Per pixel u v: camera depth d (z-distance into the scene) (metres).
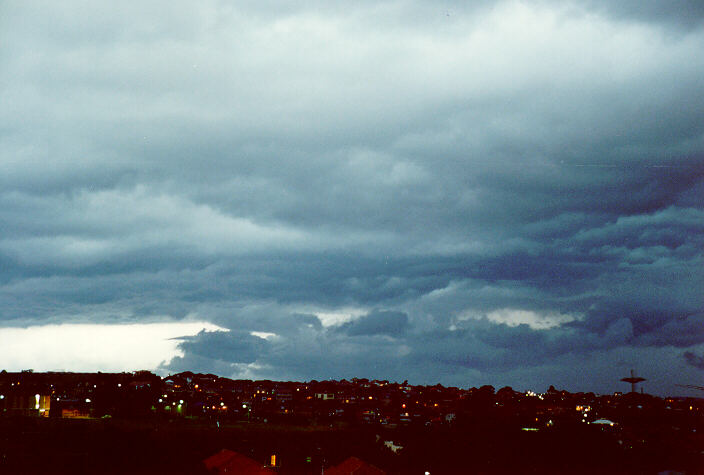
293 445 106.62
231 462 85.12
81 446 88.75
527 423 116.75
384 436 115.06
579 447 93.75
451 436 106.81
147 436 101.38
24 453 82.94
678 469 86.38
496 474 87.69
